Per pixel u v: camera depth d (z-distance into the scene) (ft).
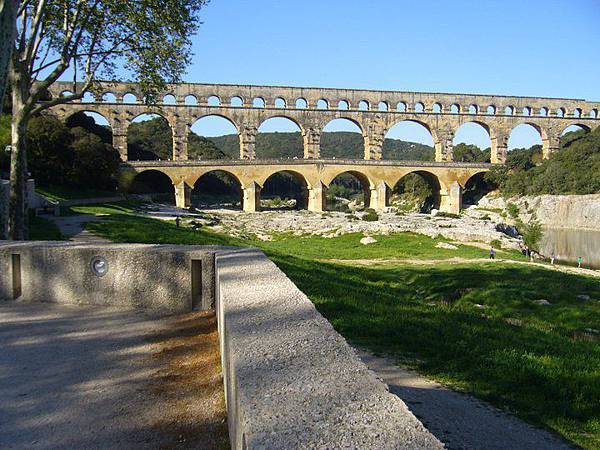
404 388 27.58
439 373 30.66
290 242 166.91
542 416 25.88
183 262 35.32
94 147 252.01
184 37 88.63
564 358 36.22
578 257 198.49
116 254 36.32
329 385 12.46
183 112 340.18
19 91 76.48
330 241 166.91
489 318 53.06
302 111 361.92
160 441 17.66
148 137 504.84
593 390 29.30
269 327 17.66
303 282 52.80
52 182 224.12
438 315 47.21
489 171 386.93
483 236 171.83
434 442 9.70
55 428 18.54
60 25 82.43
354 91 369.71
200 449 17.06
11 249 38.04
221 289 24.64
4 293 38.29
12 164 77.77
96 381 22.98
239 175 336.08
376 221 221.05
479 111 386.73
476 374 30.76
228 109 349.00
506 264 120.98
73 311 35.32
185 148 341.62
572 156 369.71
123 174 302.45
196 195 440.04
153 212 217.36
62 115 313.32
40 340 28.91
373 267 114.73
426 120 378.32
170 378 23.35
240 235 172.96
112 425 18.83
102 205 209.67
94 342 28.66
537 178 370.32
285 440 9.80
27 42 78.23
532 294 75.15
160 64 89.15
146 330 30.99
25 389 22.04
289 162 345.10
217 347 27.68
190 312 35.12
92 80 84.89
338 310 41.88
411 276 95.61
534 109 396.37
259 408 11.25
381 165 358.43
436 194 385.09
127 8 81.46
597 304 70.38
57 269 37.37
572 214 333.21
